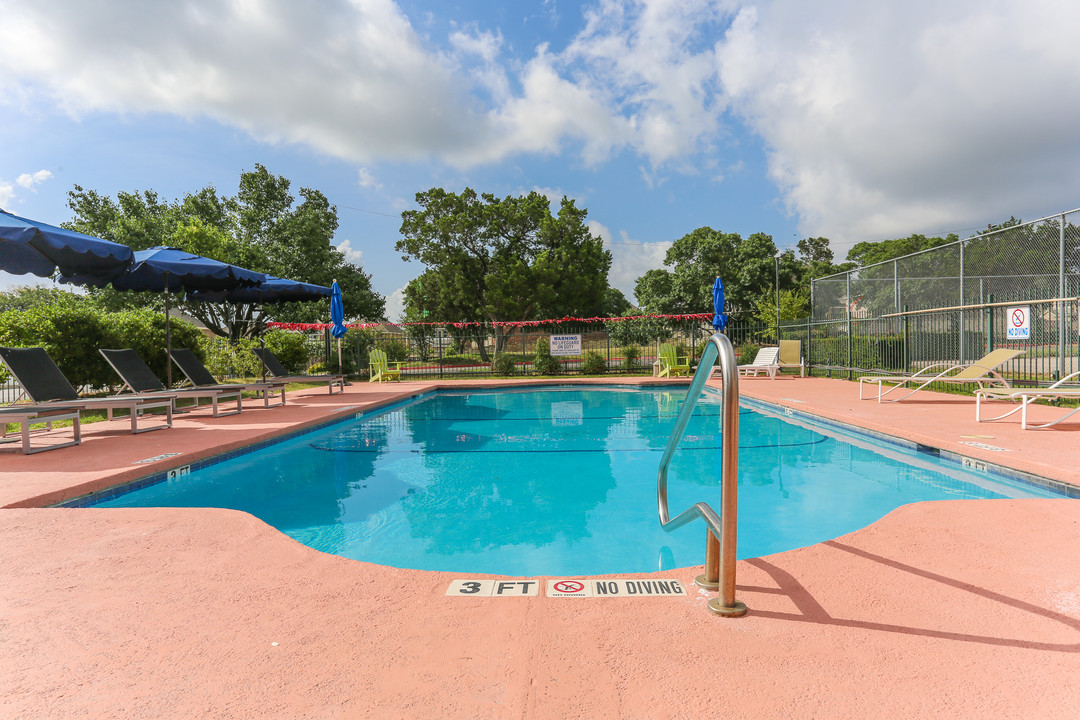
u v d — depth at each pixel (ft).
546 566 10.26
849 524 12.30
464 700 4.84
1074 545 8.63
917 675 5.15
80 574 7.91
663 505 8.68
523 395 44.04
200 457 17.85
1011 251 29.48
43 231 18.62
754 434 23.85
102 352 24.39
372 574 7.83
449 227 104.06
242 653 5.71
